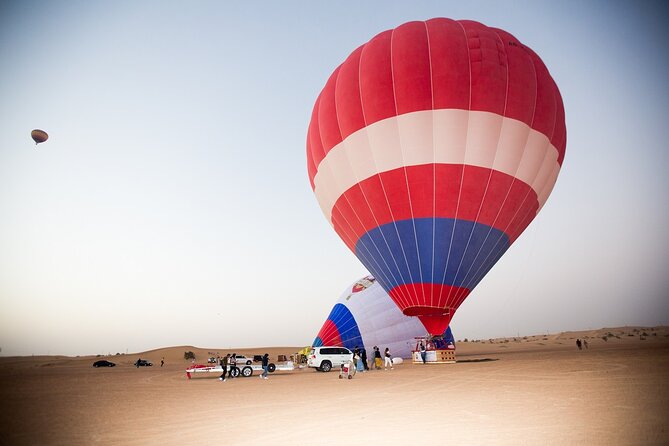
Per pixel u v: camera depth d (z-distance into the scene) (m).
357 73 21.59
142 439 7.43
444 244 20.42
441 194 20.06
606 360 21.56
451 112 19.73
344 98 21.66
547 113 20.95
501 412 8.57
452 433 6.95
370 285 36.75
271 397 13.05
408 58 20.28
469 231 20.42
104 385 20.36
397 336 33.72
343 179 22.27
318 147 23.75
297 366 36.91
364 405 10.38
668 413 7.97
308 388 15.38
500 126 19.89
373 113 20.61
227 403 11.98
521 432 6.83
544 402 9.48
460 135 19.75
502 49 20.50
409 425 7.76
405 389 13.27
